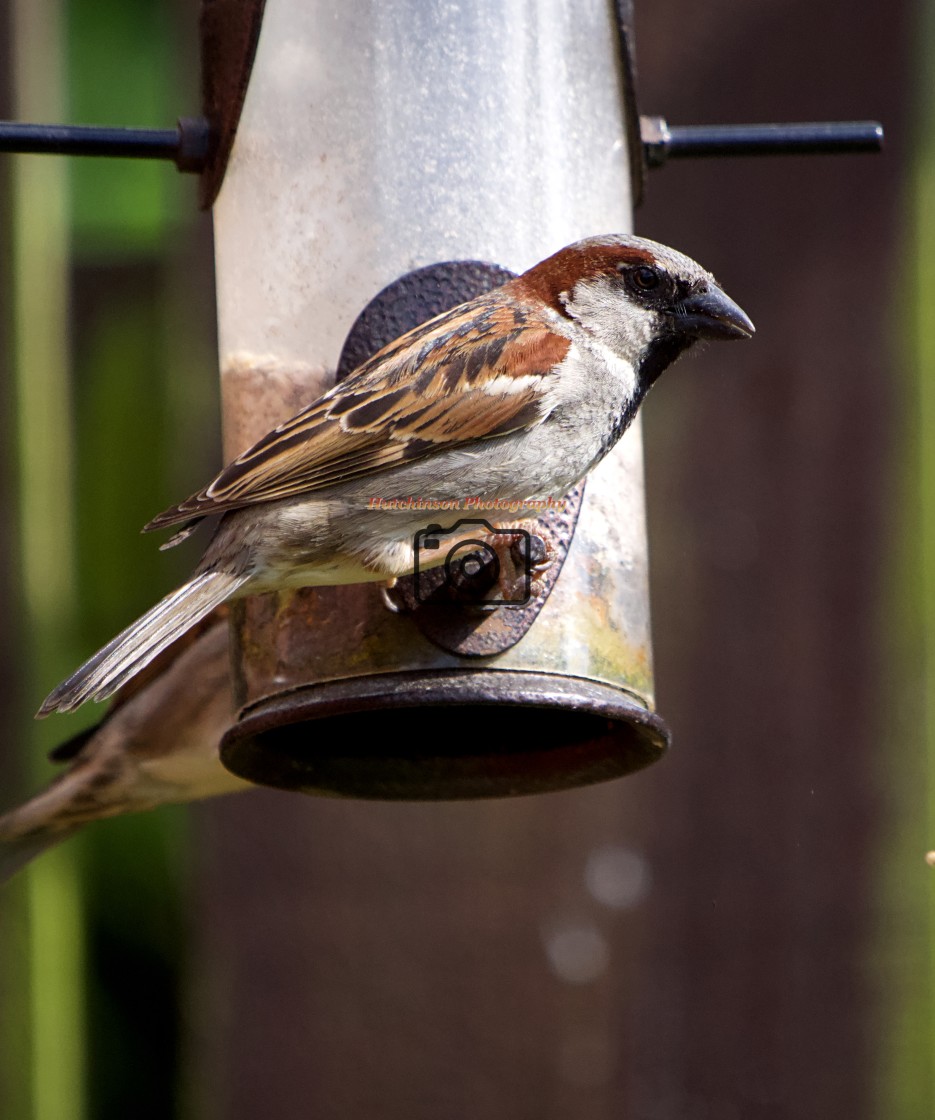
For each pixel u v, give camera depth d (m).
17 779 10.98
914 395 10.96
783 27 11.64
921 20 11.58
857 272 11.14
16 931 11.15
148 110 12.73
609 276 8.55
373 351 8.85
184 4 12.24
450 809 10.47
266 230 9.09
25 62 12.08
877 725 10.67
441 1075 10.27
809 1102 10.27
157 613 8.08
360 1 9.05
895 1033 10.34
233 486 8.05
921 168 11.30
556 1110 10.22
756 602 10.80
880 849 10.55
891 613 10.77
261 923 10.47
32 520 11.29
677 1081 10.30
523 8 9.16
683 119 11.59
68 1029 11.16
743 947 10.41
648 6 11.66
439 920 10.38
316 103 9.05
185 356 11.84
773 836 10.55
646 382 8.70
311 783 8.95
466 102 9.03
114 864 11.89
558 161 9.16
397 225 8.95
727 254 11.23
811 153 9.82
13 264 11.44
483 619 8.41
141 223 12.34
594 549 8.80
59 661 11.66
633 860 10.46
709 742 10.66
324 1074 10.29
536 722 9.12
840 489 10.91
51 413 11.52
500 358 8.28
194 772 10.39
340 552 8.18
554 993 10.30
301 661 8.54
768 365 11.05
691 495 10.91
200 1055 10.44
